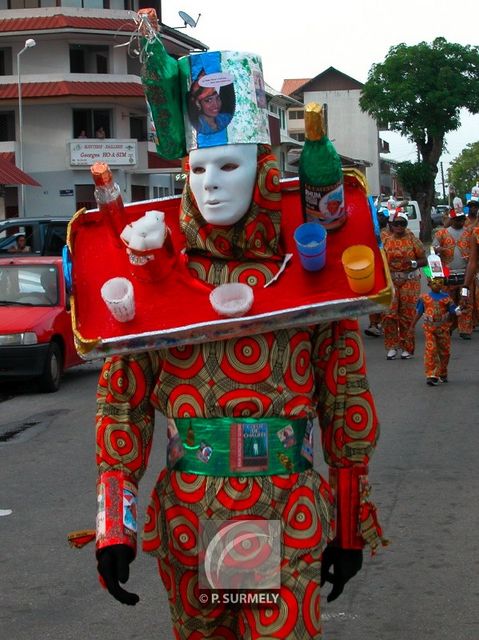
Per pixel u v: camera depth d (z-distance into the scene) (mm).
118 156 48625
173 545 3150
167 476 3189
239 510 3053
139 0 52219
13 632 5102
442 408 10625
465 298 13859
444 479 7746
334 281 3193
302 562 3074
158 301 3236
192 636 3221
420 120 66062
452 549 6160
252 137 3127
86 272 3359
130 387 3199
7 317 12922
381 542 3322
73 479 8227
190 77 3152
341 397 3258
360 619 5180
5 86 48281
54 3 50531
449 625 5066
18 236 21016
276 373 3109
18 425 10820
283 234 3334
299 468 3121
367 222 3270
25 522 7004
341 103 95438
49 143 49344
